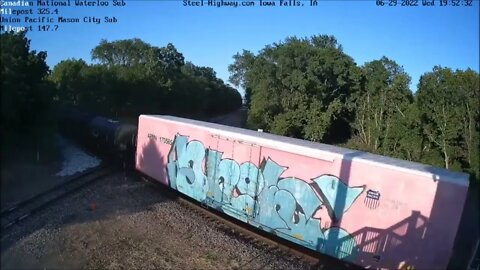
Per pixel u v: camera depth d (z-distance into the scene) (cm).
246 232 1496
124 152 2295
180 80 6216
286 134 4047
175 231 1414
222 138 1538
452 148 2412
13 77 1850
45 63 2244
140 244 1278
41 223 1354
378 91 3822
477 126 2316
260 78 4791
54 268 1068
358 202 1146
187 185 1727
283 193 1323
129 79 4472
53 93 2291
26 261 1084
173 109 5781
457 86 2419
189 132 1720
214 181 1574
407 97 3509
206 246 1306
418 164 1178
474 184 1866
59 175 2062
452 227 994
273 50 4772
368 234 1130
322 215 1223
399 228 1073
